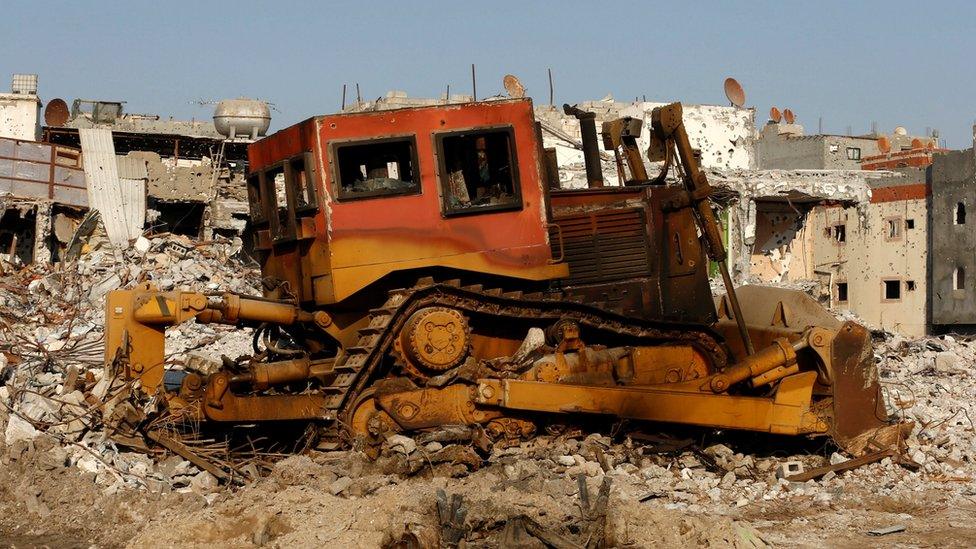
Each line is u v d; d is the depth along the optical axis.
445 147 10.59
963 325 38.16
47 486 9.27
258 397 10.12
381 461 9.81
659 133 12.23
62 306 22.12
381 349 10.29
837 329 11.41
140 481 9.56
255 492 8.91
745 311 12.75
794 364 11.06
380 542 7.85
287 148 10.80
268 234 11.42
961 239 37.69
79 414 10.27
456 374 10.46
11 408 10.16
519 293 10.88
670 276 12.05
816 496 9.99
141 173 36.44
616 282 11.82
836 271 42.06
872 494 10.12
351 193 10.28
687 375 11.76
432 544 7.71
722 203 35.72
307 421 10.54
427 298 10.45
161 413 10.12
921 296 39.28
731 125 41.03
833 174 39.38
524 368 10.84
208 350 17.38
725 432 11.49
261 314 10.62
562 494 9.13
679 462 10.91
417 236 10.41
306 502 8.62
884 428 11.01
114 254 27.77
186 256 28.20
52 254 31.66
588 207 11.86
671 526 8.37
